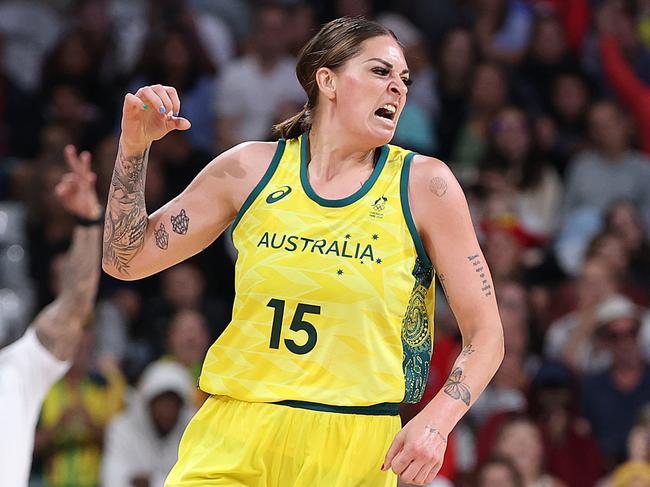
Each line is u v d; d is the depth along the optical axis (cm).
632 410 1923
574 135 2530
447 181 823
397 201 820
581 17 2692
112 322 2005
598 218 2347
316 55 847
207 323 2081
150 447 1805
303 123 867
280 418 805
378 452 814
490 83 2477
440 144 2481
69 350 1123
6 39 2673
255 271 818
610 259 2086
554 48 2581
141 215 854
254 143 860
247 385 816
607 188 2386
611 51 2622
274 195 832
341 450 805
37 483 1858
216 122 2459
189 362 1880
